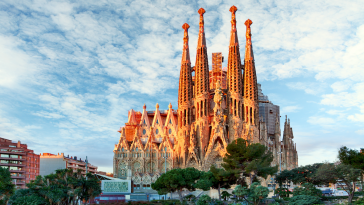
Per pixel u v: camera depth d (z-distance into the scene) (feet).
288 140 595.06
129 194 334.44
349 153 277.85
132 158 524.52
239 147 293.64
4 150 423.23
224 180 276.62
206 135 477.77
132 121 565.12
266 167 276.41
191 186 279.08
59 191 218.38
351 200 256.52
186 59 518.78
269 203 250.16
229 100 486.79
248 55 499.92
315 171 289.74
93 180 262.67
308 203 230.48
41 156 558.15
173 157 508.53
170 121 554.87
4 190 201.26
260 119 545.03
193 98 504.43
